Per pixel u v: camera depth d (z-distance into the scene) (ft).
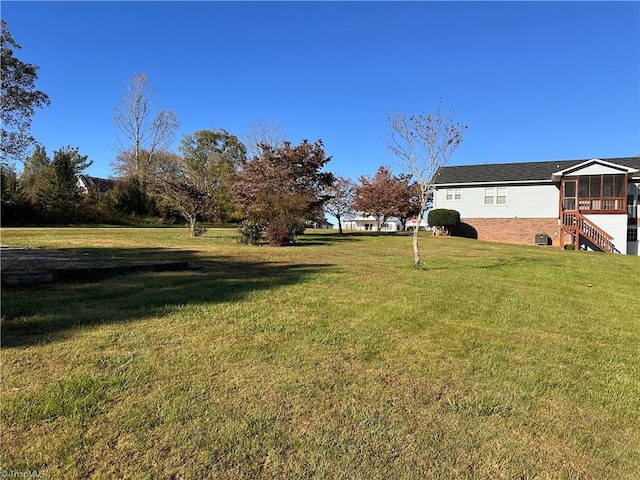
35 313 13.12
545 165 79.87
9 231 55.06
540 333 14.03
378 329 13.35
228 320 13.53
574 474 6.52
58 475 5.81
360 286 20.70
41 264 21.79
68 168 99.04
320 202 74.59
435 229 78.38
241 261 30.40
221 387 8.74
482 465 6.62
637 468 6.77
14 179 90.68
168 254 32.78
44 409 7.38
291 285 20.26
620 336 14.12
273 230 48.75
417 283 22.17
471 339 12.87
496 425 7.87
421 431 7.51
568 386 9.78
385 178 111.34
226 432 7.09
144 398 8.07
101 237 48.73
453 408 8.43
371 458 6.64
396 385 9.38
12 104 83.41
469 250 48.26
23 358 9.58
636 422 8.26
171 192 59.67
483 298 19.03
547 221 73.77
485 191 78.48
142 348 10.63
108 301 15.16
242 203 68.95
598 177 68.28
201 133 144.36
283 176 71.41
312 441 7.00
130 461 6.21
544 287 23.40
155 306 14.71
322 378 9.50
